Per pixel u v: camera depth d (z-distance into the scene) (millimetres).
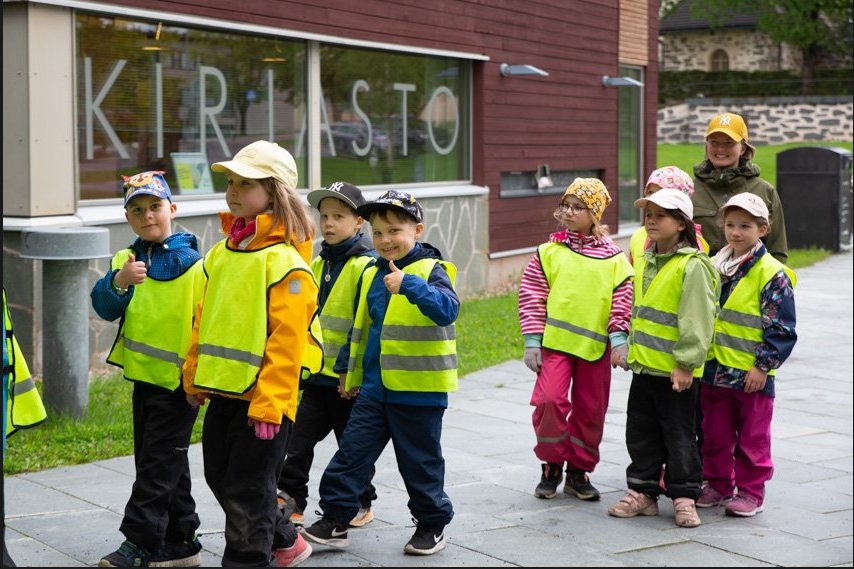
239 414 3990
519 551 4707
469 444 6777
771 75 41000
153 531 4230
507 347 10109
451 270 4641
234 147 9594
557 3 14328
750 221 5414
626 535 5000
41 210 7734
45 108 7715
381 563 4496
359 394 4691
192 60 9078
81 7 7852
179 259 4363
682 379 5055
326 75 10688
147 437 4281
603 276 5539
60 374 6594
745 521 5301
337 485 4570
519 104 13656
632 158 17312
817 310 13117
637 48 16781
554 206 14586
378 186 11539
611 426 7414
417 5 11656
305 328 3977
